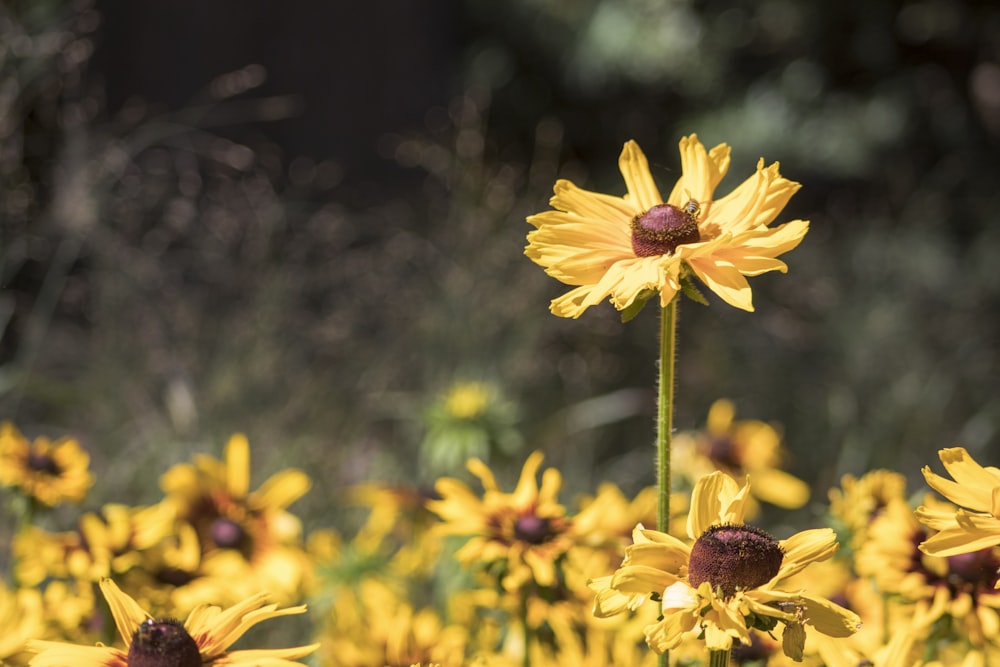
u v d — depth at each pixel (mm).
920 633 1813
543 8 8227
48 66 3828
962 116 8820
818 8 8414
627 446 6480
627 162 1708
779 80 8336
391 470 4781
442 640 2271
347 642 2303
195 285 5559
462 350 5551
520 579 2039
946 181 8602
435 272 6098
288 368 5055
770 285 7473
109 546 2238
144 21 7070
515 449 3721
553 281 6164
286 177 7500
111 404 4613
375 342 5809
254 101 7352
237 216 5809
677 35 8047
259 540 2586
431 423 3730
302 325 5676
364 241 7176
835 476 5754
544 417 5828
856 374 6406
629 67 8180
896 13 8680
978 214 8570
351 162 7910
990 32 8898
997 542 1327
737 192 1639
